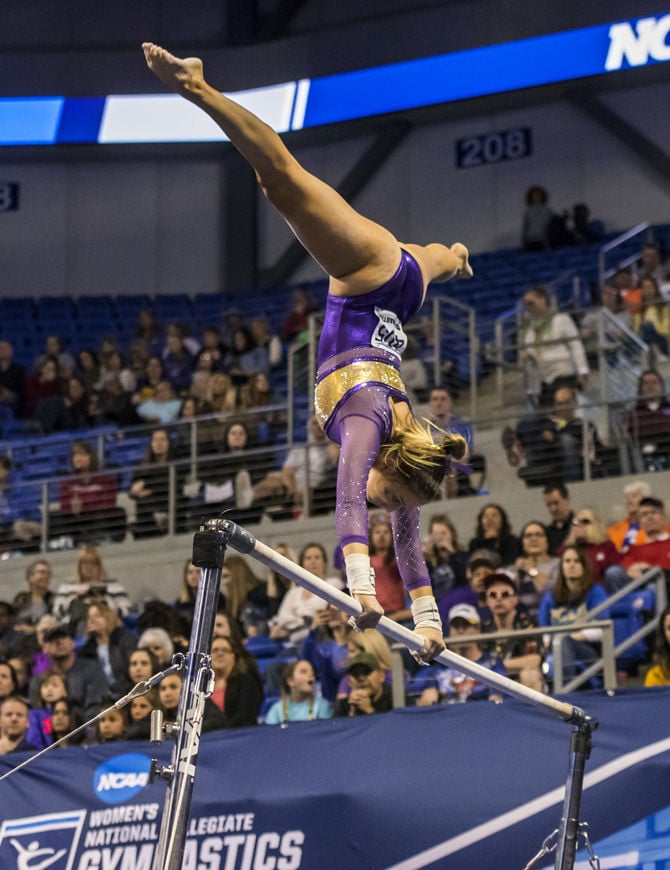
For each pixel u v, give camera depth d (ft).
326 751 29.73
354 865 28.43
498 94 80.69
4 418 72.18
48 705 38.81
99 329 80.59
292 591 45.19
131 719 36.99
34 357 79.41
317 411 19.08
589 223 77.36
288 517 55.21
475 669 21.06
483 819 28.04
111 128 86.43
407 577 19.94
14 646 46.21
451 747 28.99
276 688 40.42
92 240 86.94
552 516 46.50
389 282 18.44
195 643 18.54
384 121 83.76
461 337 66.44
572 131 80.69
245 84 83.25
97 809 30.35
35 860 30.35
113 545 56.59
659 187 78.07
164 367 72.64
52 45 84.79
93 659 42.04
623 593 36.11
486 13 78.59
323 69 82.17
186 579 48.67
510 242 80.64
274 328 78.38
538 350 55.83
